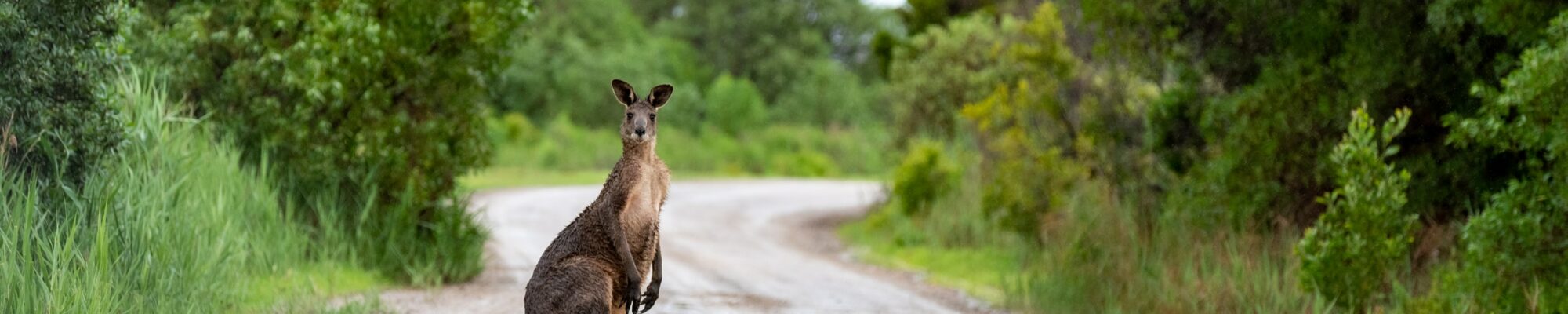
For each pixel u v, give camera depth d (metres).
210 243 13.99
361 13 17.73
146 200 12.50
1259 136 16.92
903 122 33.16
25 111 11.34
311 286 15.35
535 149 63.19
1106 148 22.36
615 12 94.44
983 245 27.16
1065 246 20.52
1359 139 13.69
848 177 73.38
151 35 17.34
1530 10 13.20
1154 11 19.02
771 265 23.97
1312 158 16.91
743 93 86.12
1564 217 12.04
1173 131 19.89
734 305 16.83
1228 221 17.30
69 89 11.73
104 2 11.69
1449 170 15.87
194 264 12.96
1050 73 23.39
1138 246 18.55
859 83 109.12
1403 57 15.84
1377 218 13.44
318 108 18.05
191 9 17.86
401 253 18.11
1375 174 13.65
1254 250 16.58
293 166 17.98
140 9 16.98
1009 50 26.56
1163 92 20.16
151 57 17.22
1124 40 19.64
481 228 19.62
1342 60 16.27
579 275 8.11
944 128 32.28
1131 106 22.23
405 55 18.16
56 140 11.84
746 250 27.67
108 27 11.86
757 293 18.48
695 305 16.52
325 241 17.28
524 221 31.17
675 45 101.94
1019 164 23.50
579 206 36.47
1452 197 16.06
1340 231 13.64
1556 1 13.20
